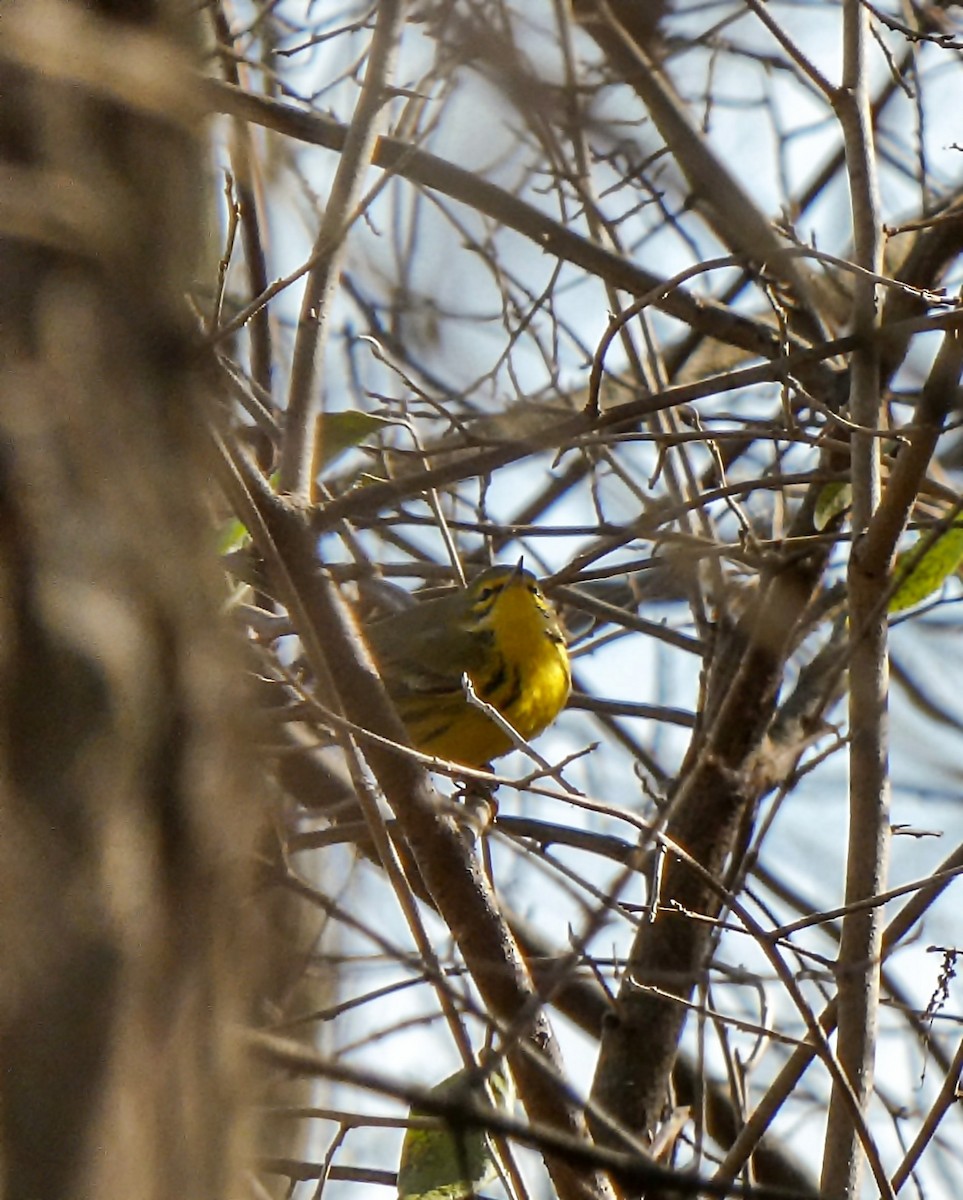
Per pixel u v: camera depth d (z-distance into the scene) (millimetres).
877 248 10352
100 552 3691
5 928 3418
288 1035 4770
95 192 4035
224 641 3873
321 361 9320
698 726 12086
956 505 8961
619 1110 10930
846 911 8898
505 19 9172
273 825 4902
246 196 11477
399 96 10570
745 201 10297
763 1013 10031
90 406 3830
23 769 3502
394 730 8148
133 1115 3467
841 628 12578
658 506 11820
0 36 4082
